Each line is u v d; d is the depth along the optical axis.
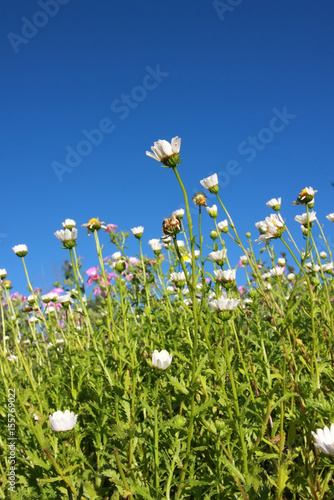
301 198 0.95
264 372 0.88
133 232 1.23
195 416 0.75
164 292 1.18
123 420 0.90
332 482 0.80
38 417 0.91
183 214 1.21
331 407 0.74
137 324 1.18
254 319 1.03
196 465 0.80
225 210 1.02
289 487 0.76
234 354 0.99
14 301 1.53
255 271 1.13
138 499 0.75
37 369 1.27
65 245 1.03
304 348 0.95
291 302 0.82
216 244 1.07
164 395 0.80
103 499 0.83
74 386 1.07
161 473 0.75
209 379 0.93
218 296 0.96
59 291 1.66
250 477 0.73
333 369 0.93
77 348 1.21
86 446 0.97
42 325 1.38
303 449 0.80
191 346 0.94
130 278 1.45
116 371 1.00
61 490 0.82
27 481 0.91
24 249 1.14
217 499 0.73
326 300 1.02
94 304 1.61
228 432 0.76
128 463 0.81
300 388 0.84
